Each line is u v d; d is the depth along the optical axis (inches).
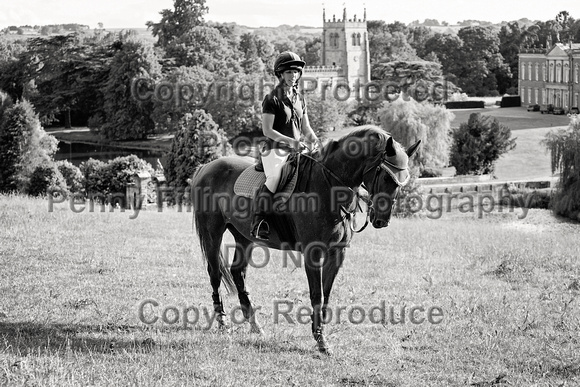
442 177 2667.3
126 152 4010.8
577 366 382.9
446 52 6875.0
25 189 1708.9
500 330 449.7
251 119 3501.5
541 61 5605.3
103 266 591.2
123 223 842.2
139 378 334.3
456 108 5590.6
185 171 1888.5
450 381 358.6
